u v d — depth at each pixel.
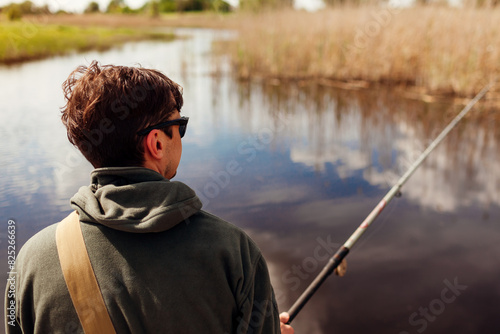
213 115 5.67
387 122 5.36
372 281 2.22
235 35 10.76
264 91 7.68
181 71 9.70
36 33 12.37
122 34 20.03
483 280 2.21
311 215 2.87
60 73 8.45
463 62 6.89
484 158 4.01
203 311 0.63
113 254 0.63
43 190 3.06
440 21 7.60
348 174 3.59
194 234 0.65
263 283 0.70
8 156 3.72
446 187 3.35
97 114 0.66
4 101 5.93
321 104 6.50
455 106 6.22
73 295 0.62
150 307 0.61
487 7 7.14
